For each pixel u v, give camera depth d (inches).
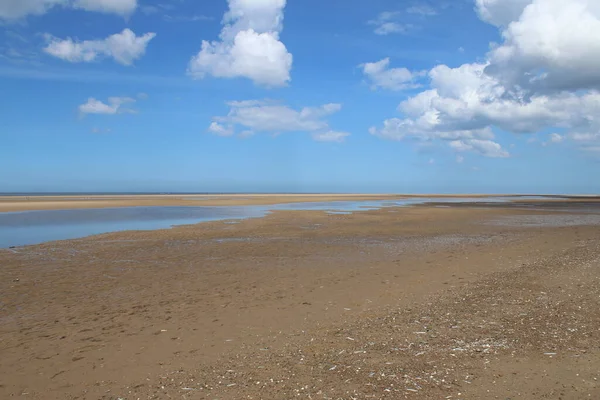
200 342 301.3
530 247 735.1
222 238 896.3
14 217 1487.5
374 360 253.9
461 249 735.7
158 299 422.9
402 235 954.1
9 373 252.4
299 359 261.7
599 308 348.2
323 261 632.4
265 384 226.7
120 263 619.2
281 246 783.1
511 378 224.2
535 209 2105.1
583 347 264.1
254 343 297.0
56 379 243.4
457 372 233.1
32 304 406.9
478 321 324.8
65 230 1063.6
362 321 340.8
